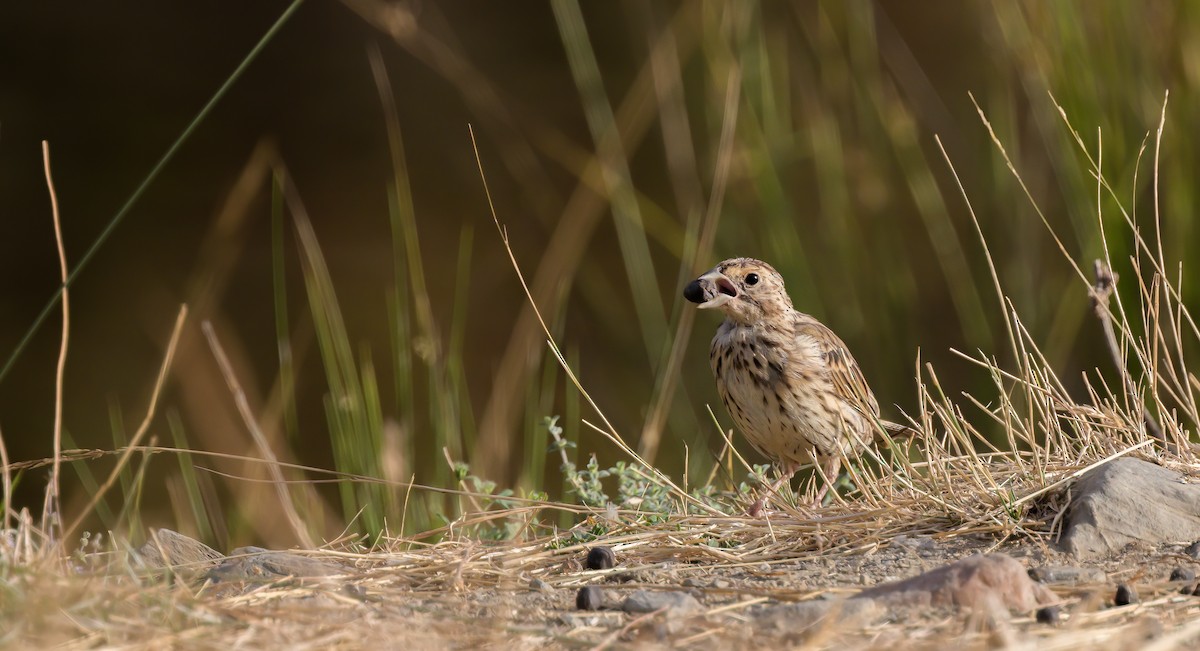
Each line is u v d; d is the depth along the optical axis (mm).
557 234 16656
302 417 16578
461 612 5422
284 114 19938
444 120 19812
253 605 5328
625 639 5047
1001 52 12367
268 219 19062
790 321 8609
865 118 12758
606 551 6227
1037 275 12062
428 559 6309
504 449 10586
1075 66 10438
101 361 17172
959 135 15164
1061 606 5164
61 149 19062
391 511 9047
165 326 17422
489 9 20250
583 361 15734
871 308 12500
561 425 14891
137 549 6492
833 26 13844
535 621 5297
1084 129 10375
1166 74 10375
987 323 11930
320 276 10008
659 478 7316
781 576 5887
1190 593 5320
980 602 5098
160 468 14305
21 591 4863
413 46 19125
